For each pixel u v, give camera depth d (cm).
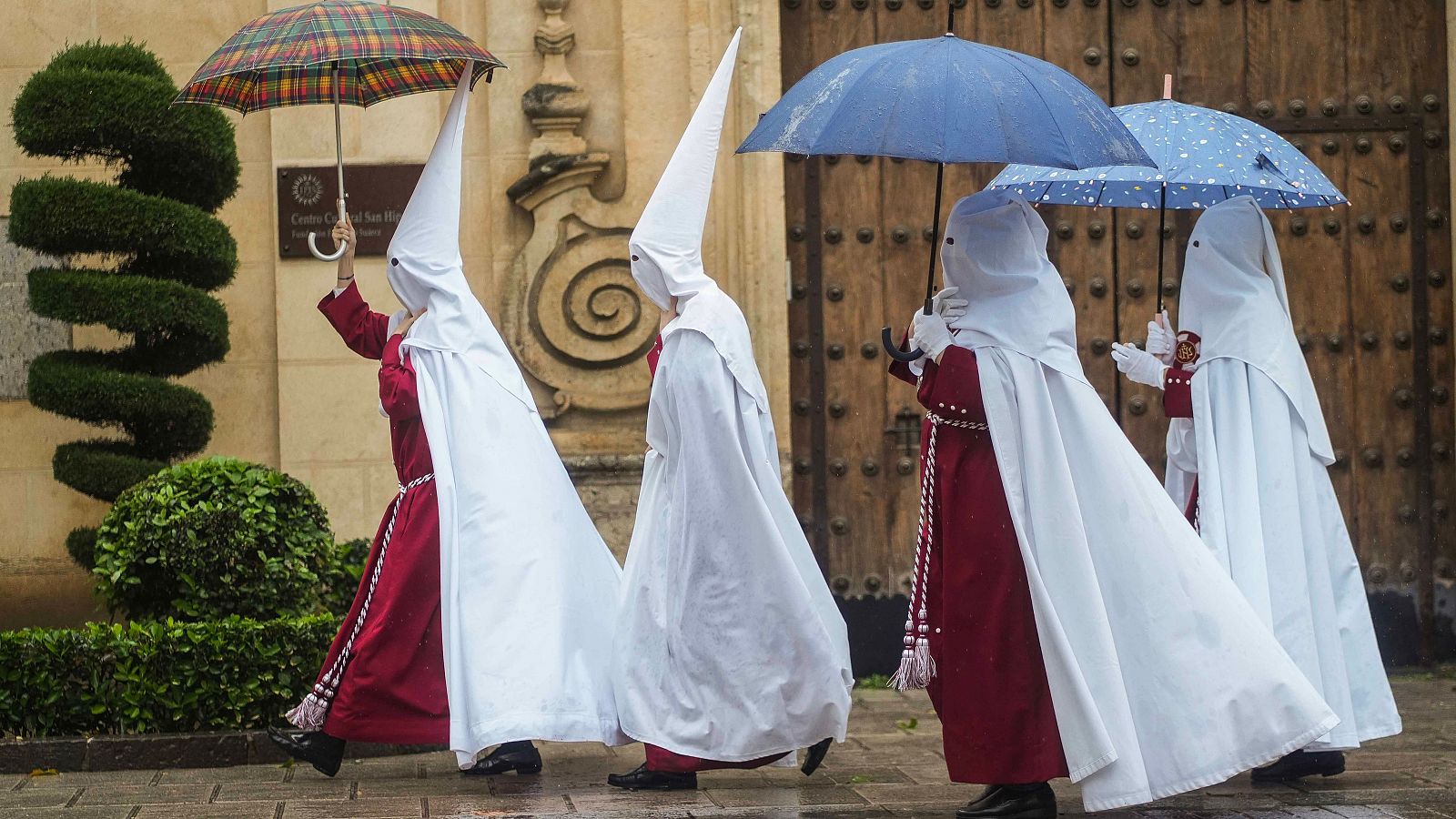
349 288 1239
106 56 1538
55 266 1725
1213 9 1784
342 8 1173
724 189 1716
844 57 1002
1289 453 1168
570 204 1703
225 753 1251
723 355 1107
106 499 1511
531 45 1719
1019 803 986
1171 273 1778
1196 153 1141
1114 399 1777
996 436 996
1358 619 1182
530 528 1170
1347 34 1788
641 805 1048
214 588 1336
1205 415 1181
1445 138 1788
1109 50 1778
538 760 1211
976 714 981
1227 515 1162
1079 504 1005
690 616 1099
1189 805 1060
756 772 1216
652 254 1148
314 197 1708
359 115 1712
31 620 1723
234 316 1730
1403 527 1783
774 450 1132
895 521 1755
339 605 1446
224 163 1560
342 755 1238
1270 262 1212
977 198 1029
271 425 1730
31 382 1537
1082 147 931
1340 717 1141
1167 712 980
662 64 1711
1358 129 1788
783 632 1081
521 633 1141
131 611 1360
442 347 1200
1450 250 1786
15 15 1733
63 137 1493
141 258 1542
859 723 1493
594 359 1700
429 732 1149
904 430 1755
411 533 1167
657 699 1112
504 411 1195
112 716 1270
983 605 988
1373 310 1784
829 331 1755
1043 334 1013
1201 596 989
